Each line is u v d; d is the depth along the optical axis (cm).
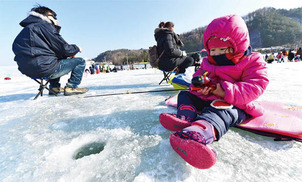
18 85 567
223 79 119
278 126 95
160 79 457
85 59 282
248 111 103
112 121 131
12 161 82
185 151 67
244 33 105
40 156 86
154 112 147
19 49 196
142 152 83
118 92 272
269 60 1438
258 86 97
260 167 69
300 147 83
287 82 261
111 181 65
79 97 241
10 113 171
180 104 123
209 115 88
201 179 63
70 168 74
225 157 76
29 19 204
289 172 65
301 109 117
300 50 1328
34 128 126
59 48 221
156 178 64
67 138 106
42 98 247
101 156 81
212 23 113
